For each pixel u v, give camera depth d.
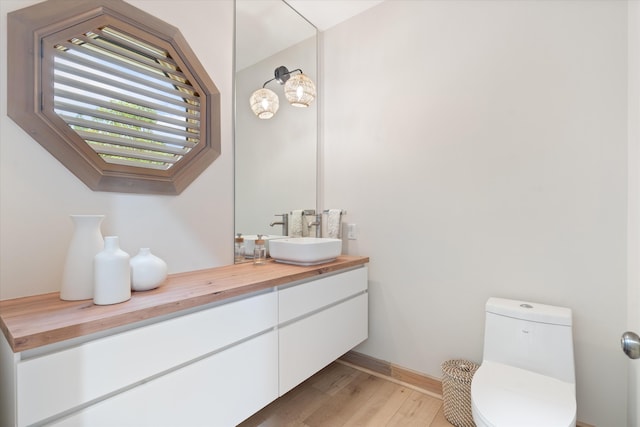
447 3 1.83
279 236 2.13
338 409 1.73
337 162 2.36
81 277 1.04
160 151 1.49
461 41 1.78
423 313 1.94
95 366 0.86
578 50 1.44
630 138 1.30
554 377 1.33
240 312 1.25
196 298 1.10
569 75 1.47
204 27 1.67
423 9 1.92
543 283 1.54
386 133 2.09
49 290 1.16
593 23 1.41
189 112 1.60
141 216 1.41
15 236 1.09
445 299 1.85
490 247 1.69
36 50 1.12
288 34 2.17
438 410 1.71
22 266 1.10
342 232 2.33
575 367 1.45
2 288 1.06
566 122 1.47
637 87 1.23
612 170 1.36
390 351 2.08
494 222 1.68
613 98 1.36
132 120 1.39
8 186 1.07
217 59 1.74
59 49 1.18
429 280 1.92
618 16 1.35
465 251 1.78
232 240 1.81
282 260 1.85
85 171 1.23
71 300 1.03
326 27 2.39
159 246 1.47
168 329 1.02
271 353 1.39
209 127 1.68
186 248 1.58
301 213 2.29
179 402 1.05
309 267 1.70
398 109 2.03
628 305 1.32
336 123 2.36
